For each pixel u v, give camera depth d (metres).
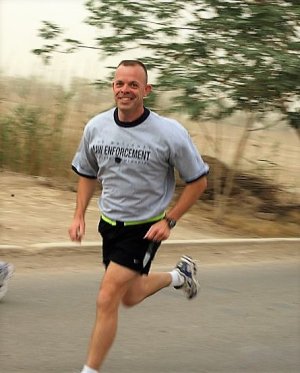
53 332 6.21
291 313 7.26
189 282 5.92
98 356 4.77
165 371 5.50
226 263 9.51
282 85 11.30
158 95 11.32
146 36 12.10
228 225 11.95
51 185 13.06
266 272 9.07
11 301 7.05
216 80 11.45
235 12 11.73
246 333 6.54
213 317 6.96
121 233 4.97
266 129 12.92
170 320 6.78
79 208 5.21
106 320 4.81
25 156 13.89
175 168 5.05
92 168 5.20
